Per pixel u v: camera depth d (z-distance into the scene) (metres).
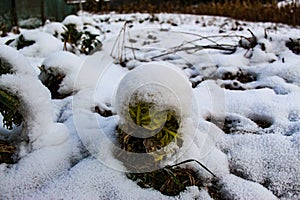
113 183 0.87
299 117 1.25
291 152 1.00
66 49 2.08
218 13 5.75
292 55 2.06
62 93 1.44
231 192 0.88
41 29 3.72
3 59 0.93
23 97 0.93
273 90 1.57
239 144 1.09
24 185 0.87
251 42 2.18
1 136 1.00
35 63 1.92
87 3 6.70
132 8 6.70
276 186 0.91
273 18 4.68
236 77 1.80
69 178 0.87
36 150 0.97
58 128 1.02
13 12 3.78
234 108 1.36
